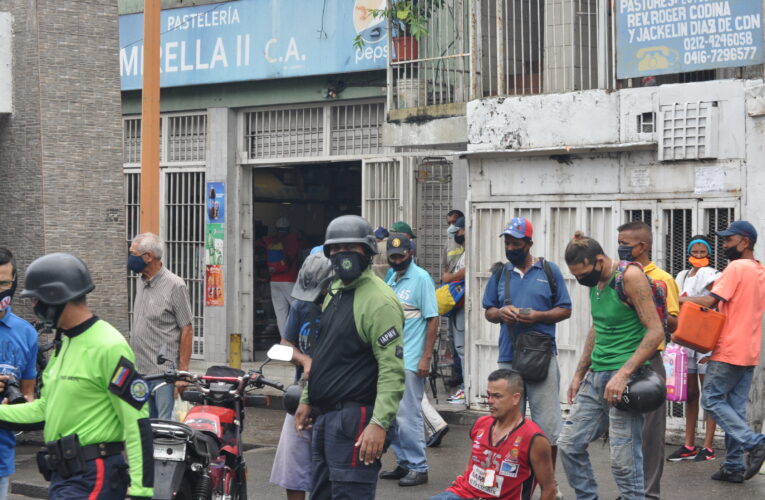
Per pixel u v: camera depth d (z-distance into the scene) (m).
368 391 6.65
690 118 11.22
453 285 13.83
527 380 9.03
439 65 14.63
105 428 5.71
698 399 10.61
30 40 11.70
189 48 17.33
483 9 13.76
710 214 11.23
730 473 9.77
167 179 18.14
